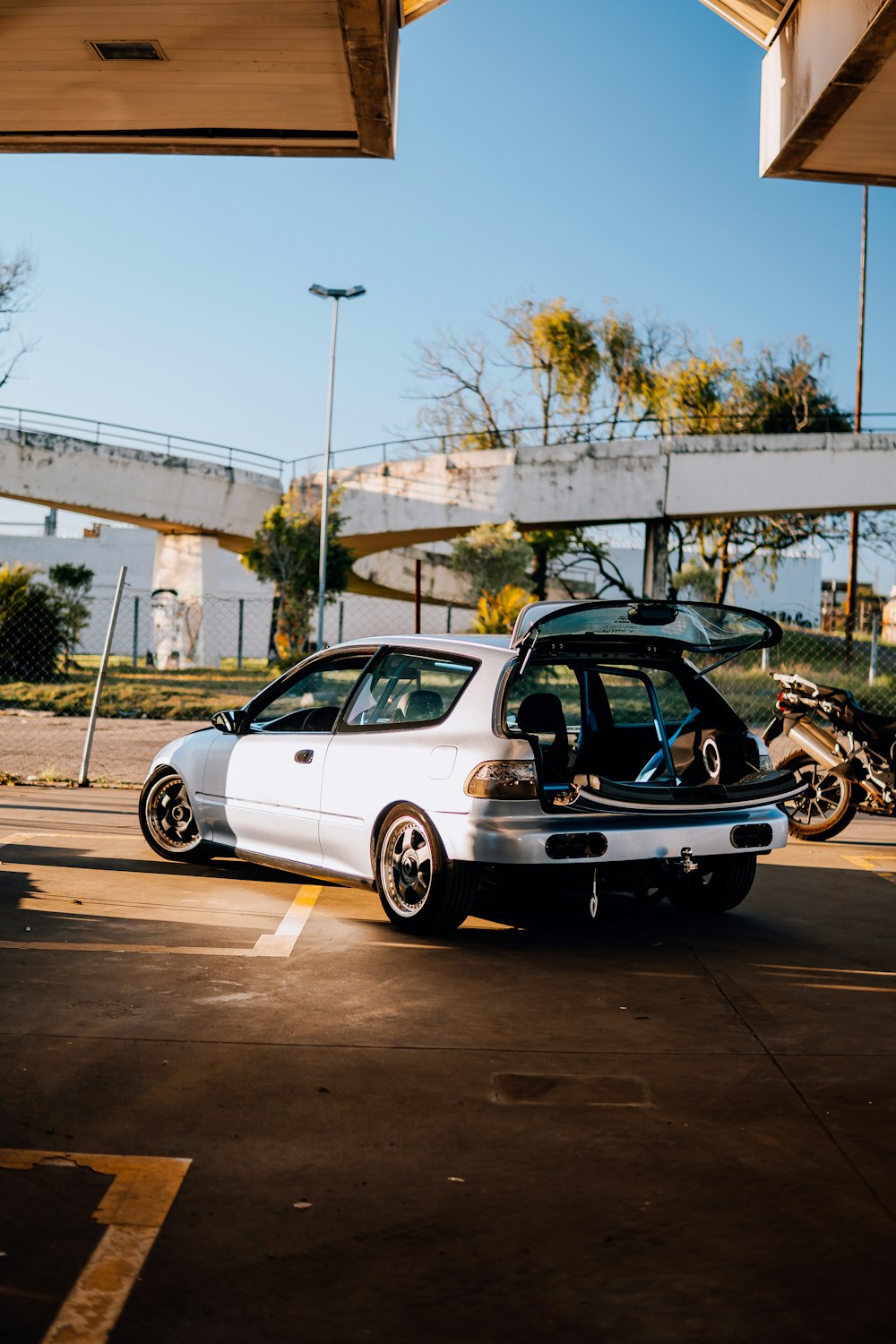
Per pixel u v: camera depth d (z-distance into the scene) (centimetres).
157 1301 286
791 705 1041
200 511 4169
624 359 4988
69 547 5928
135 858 855
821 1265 309
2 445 3934
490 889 637
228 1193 344
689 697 714
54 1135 381
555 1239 321
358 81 974
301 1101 416
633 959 628
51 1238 314
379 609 5762
